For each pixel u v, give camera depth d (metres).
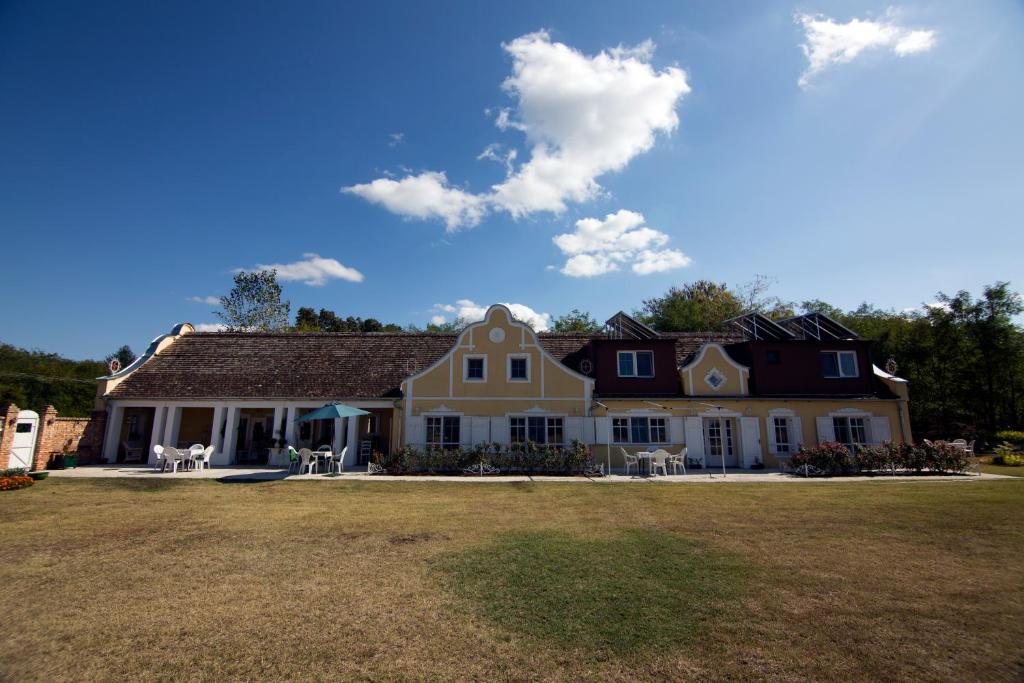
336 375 24.64
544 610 6.42
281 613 6.36
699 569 7.97
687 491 15.77
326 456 20.42
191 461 21.27
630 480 18.45
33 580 7.56
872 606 6.49
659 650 5.38
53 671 5.02
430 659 5.21
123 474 19.02
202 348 26.30
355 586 7.29
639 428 22.97
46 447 20.72
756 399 23.45
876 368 25.53
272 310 52.28
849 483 17.41
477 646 5.49
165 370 24.61
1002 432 31.75
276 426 23.14
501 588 7.19
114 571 7.97
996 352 33.66
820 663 5.09
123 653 5.37
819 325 26.62
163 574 7.83
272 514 12.31
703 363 24.08
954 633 5.73
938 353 35.59
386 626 5.98
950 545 9.30
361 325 77.12
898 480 18.16
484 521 11.52
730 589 7.10
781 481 18.09
